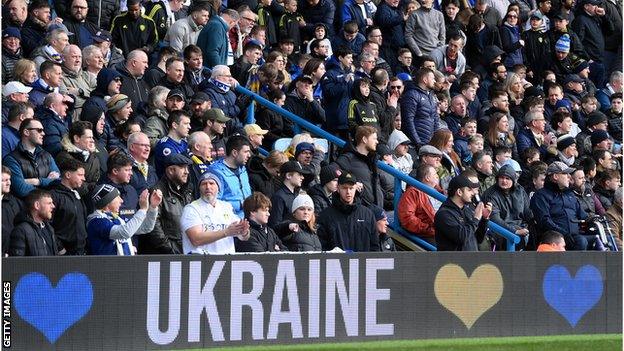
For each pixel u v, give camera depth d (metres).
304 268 20.17
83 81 27.73
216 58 31.50
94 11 32.25
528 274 21.92
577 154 34.91
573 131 36.06
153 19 32.44
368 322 20.67
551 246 26.45
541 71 40.03
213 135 26.59
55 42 27.64
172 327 19.16
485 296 21.58
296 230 23.36
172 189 23.03
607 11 42.44
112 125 25.84
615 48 43.03
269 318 19.89
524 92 36.59
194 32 32.31
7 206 21.86
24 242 20.36
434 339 21.17
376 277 20.70
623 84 38.09
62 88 27.31
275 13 35.91
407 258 20.97
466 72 34.50
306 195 23.67
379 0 39.88
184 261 19.25
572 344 21.83
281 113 29.94
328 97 30.34
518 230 27.50
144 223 21.75
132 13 31.77
